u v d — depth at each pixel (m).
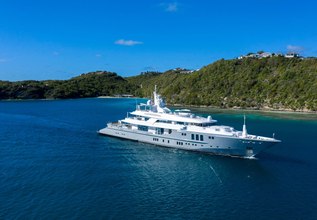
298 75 189.38
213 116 144.00
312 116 141.25
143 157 62.38
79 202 40.84
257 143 59.28
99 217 37.03
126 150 67.69
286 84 187.62
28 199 41.38
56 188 45.41
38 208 38.84
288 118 133.62
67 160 60.00
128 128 77.44
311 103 164.62
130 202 41.25
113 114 142.38
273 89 189.38
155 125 71.12
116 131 80.31
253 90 199.00
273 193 44.97
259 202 41.97
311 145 74.62
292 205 41.09
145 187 46.62
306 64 196.12
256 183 48.91
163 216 37.62
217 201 42.12
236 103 193.75
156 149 68.31
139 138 74.62
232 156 62.78
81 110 164.75
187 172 53.72
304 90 176.00
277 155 64.94
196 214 38.31
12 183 47.00
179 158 61.69
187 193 44.69
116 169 54.81
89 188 45.69
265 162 59.72
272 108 179.00
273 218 37.62
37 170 53.47
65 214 37.50
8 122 111.38
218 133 62.69
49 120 117.38
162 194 44.16
